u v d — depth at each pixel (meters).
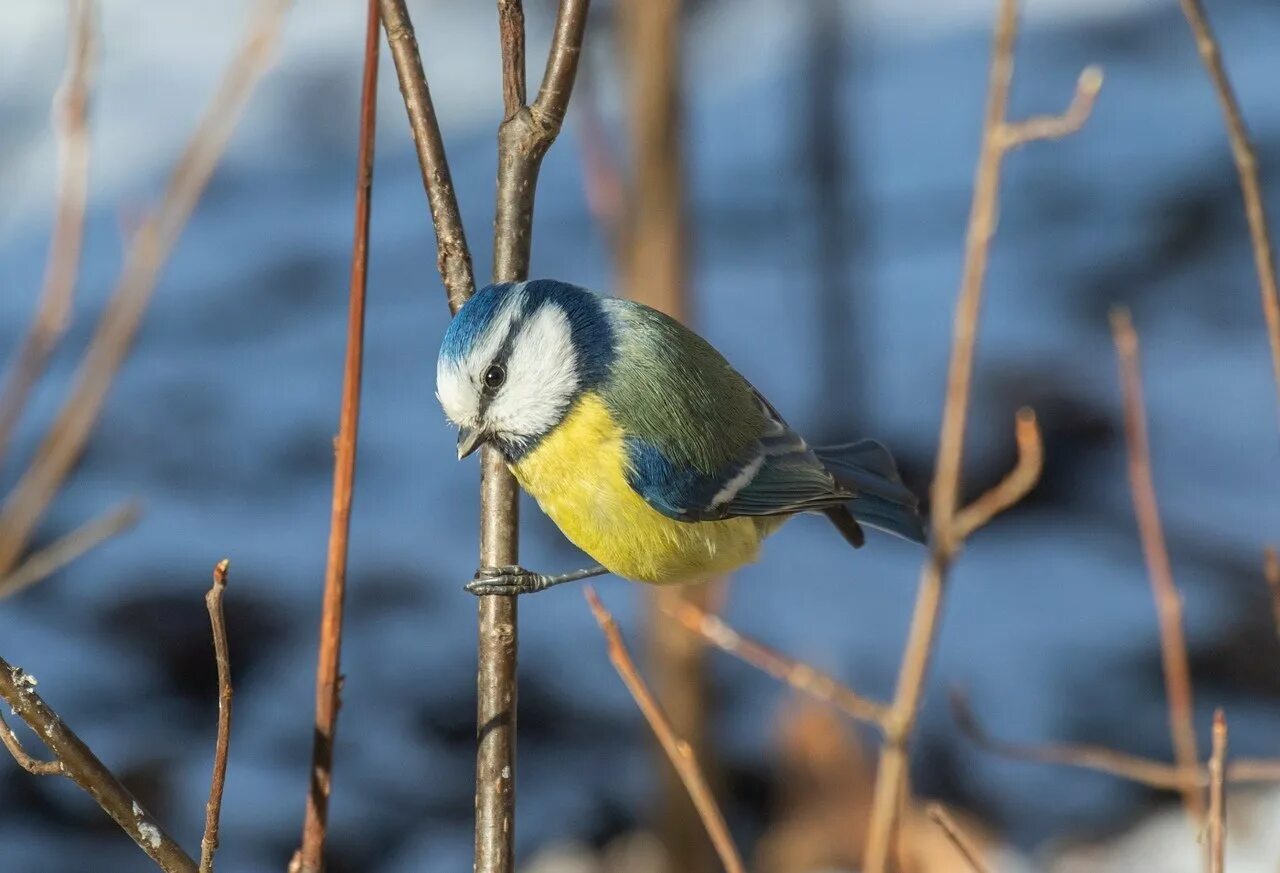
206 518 13.51
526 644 11.61
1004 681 10.82
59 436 5.16
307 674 11.62
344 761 10.81
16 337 16.86
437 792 10.72
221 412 15.47
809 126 15.58
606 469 5.60
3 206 16.70
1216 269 16.28
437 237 4.98
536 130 4.90
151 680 11.61
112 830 10.14
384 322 17.33
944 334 15.16
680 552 5.84
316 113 22.02
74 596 12.30
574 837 10.53
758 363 14.98
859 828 8.48
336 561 4.00
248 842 10.16
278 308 17.88
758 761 9.93
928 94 20.16
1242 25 20.77
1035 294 15.88
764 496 5.95
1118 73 19.89
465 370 5.41
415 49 4.78
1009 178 18.09
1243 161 4.70
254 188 20.83
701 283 16.62
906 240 17.27
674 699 8.82
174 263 19.05
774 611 11.73
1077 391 13.96
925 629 4.27
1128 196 17.41
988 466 13.45
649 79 9.10
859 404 13.97
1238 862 9.27
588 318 5.66
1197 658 11.26
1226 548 12.38
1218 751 4.22
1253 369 14.57
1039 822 10.06
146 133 20.47
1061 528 12.84
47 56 15.88
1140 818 10.08
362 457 14.58
